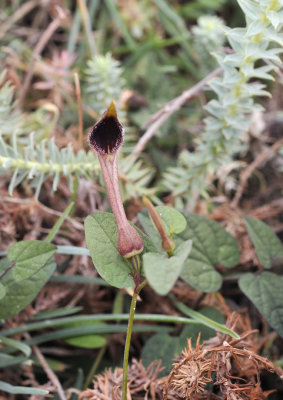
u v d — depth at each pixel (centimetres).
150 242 20
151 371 23
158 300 27
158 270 18
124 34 37
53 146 25
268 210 30
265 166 33
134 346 27
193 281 23
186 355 21
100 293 27
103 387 22
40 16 38
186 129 35
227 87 25
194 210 30
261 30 22
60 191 29
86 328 25
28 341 24
